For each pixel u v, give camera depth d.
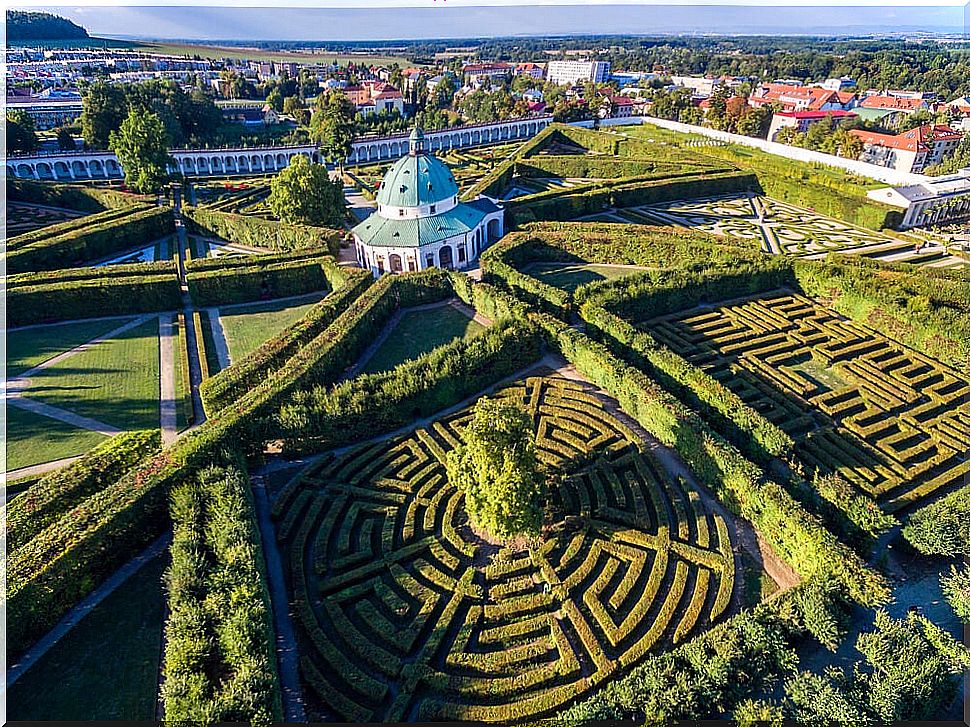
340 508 43.78
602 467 46.75
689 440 45.75
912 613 33.03
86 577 37.12
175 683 28.44
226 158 151.38
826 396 55.78
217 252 97.94
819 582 34.19
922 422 52.56
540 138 163.12
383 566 39.25
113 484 41.75
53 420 55.28
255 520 40.56
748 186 127.94
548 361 63.41
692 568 38.75
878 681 28.97
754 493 40.38
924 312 64.19
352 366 65.12
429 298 79.31
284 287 82.00
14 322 71.56
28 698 31.44
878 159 152.88
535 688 31.86
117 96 145.38
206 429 46.59
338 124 142.75
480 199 102.25
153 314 77.19
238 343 69.94
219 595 32.69
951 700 29.73
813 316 71.50
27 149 139.25
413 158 90.31
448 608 36.12
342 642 34.50
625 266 92.00
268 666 29.44
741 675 29.70
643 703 28.11
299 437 48.91
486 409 39.19
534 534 39.03
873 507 39.59
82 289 73.44
